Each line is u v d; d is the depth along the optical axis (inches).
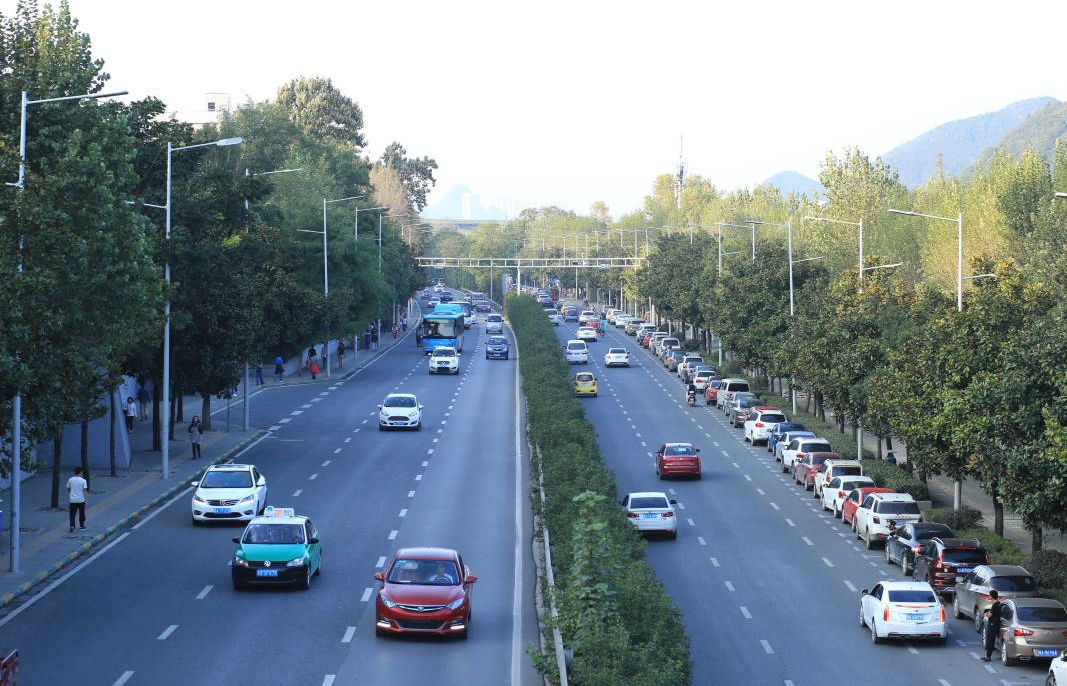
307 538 1278.3
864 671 1080.8
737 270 3540.8
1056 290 1847.9
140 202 1891.0
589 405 3351.4
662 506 1697.8
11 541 1290.6
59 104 1555.1
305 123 7204.7
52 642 1036.5
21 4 1812.3
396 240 5570.9
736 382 3277.6
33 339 1047.0
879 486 2068.2
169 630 1082.7
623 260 7859.3
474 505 1790.1
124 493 1825.8
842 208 3873.0
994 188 2972.4
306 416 2871.6
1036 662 1103.6
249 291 2234.3
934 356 1614.2
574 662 875.4
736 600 1358.3
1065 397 1185.4
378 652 1025.5
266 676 944.3
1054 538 1755.7
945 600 1389.0
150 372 2218.3
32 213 1063.6
